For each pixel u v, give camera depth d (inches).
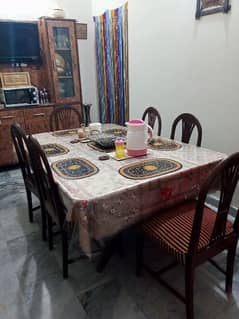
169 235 51.6
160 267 66.2
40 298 58.5
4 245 76.7
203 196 41.4
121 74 139.4
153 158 65.8
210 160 63.6
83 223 47.1
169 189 56.7
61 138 88.6
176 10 97.0
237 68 80.7
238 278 62.4
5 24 124.7
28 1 133.9
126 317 53.5
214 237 48.8
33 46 134.6
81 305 56.5
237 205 86.3
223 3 79.7
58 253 73.0
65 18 138.6
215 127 92.5
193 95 98.4
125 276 64.2
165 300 57.1
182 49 98.4
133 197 51.7
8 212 95.0
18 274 65.6
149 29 112.4
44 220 75.8
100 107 168.6
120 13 129.2
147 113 108.2
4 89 125.3
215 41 85.4
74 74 143.6
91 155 69.9
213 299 57.0
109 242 67.1
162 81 112.0
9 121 127.3
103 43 149.4
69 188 50.7
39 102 140.9
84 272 65.8
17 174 129.3
